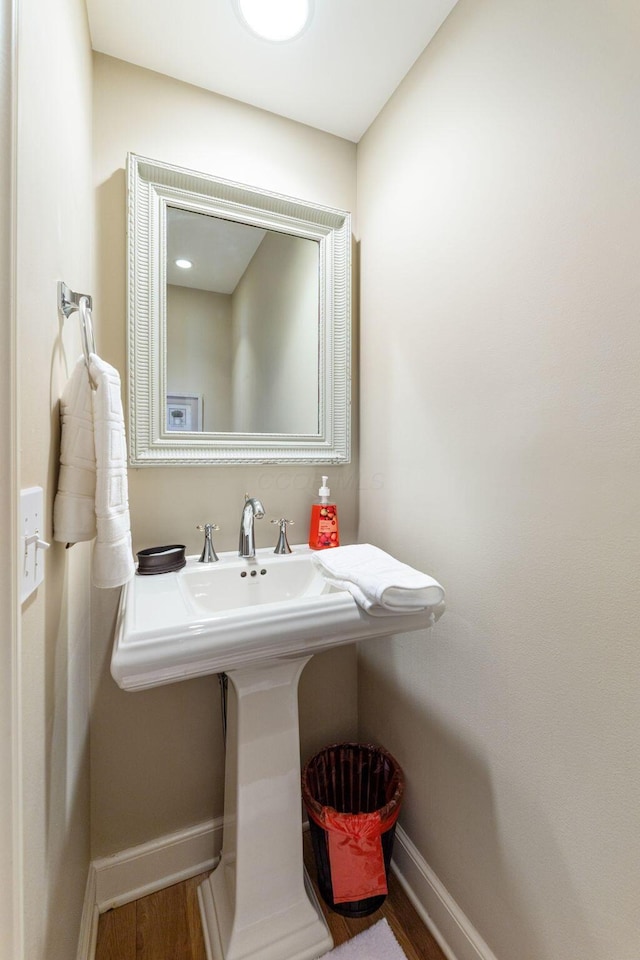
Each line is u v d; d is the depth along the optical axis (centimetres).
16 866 40
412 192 108
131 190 103
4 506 39
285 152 124
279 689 95
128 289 103
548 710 73
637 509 60
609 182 62
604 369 63
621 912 61
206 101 114
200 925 100
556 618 72
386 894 101
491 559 85
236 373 118
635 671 60
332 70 109
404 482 114
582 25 65
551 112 70
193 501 114
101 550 66
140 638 64
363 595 82
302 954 91
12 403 40
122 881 106
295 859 97
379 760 121
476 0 86
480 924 87
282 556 114
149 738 109
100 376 67
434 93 99
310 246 127
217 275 116
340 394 131
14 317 40
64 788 72
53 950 64
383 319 122
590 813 66
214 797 117
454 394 95
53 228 62
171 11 93
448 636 97
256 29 97
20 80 46
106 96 103
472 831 89
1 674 39
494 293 83
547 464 73
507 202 80
